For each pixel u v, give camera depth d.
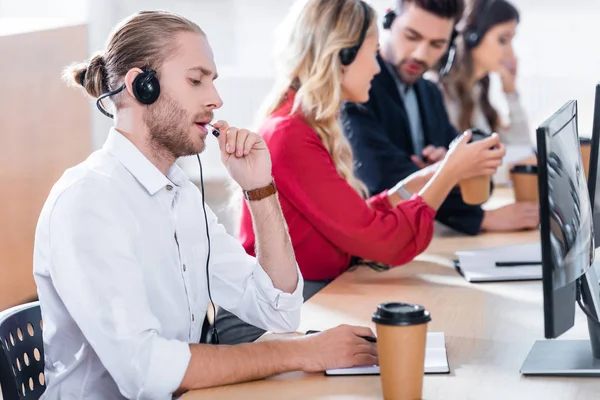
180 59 1.91
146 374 1.72
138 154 1.95
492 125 4.39
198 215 2.09
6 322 1.91
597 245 2.01
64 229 1.79
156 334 1.78
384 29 3.60
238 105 5.98
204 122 1.96
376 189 3.38
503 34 4.27
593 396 1.62
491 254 2.77
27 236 4.46
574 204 1.73
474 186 2.77
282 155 2.63
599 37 5.45
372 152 3.38
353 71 2.70
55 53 4.72
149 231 1.94
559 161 1.66
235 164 2.11
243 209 2.74
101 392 1.92
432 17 3.48
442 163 2.72
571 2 5.45
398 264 2.66
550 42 5.52
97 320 1.75
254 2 6.01
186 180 2.08
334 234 2.62
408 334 1.55
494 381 1.71
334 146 2.72
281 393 1.69
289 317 2.11
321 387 1.71
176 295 2.01
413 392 1.58
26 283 4.47
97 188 1.85
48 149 4.66
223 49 6.11
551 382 1.70
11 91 4.26
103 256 1.79
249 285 2.15
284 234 2.13
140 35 1.91
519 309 2.22
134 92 1.90
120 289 1.78
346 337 1.83
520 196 3.34
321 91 2.65
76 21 5.14
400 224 2.62
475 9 4.25
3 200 4.20
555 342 1.93
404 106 3.63
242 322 2.47
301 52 2.68
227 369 1.74
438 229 3.33
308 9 2.67
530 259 2.68
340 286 2.51
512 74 4.36
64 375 1.92
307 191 2.62
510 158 4.00
